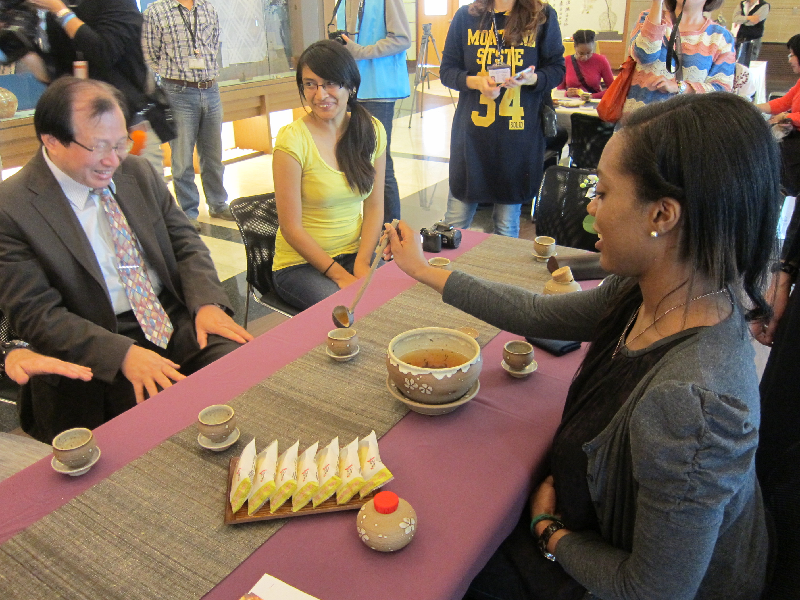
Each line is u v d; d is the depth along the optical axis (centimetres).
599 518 89
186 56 367
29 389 160
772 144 70
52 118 139
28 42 258
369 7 345
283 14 503
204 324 168
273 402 114
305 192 212
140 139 287
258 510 88
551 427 107
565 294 116
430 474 96
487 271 168
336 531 86
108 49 262
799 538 88
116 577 78
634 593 77
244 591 76
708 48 267
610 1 697
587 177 229
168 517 88
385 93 357
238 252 359
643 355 81
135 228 168
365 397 116
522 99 279
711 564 83
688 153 69
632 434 73
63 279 155
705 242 71
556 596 96
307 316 148
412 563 80
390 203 374
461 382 106
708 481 67
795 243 124
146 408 113
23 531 85
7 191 149
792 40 431
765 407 115
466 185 298
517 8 266
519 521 104
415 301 154
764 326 81
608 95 296
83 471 96
